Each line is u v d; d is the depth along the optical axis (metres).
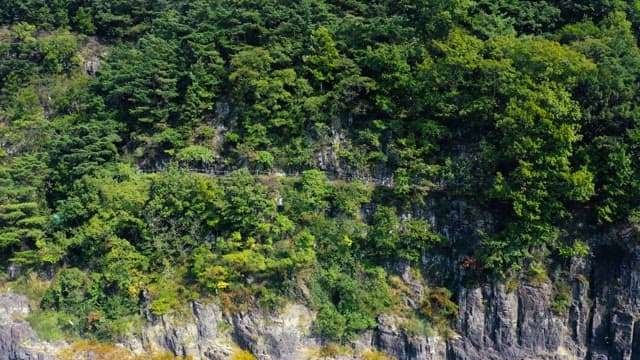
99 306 68.25
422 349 64.94
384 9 78.25
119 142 78.88
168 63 79.50
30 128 81.81
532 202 62.81
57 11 100.25
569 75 64.81
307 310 66.38
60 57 92.38
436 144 69.94
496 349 64.94
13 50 92.38
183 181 70.00
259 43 78.50
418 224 67.12
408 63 72.88
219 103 77.88
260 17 78.25
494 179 65.69
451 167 68.38
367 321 65.69
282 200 70.19
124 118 80.00
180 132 76.88
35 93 87.88
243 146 73.81
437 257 68.06
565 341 64.94
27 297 70.50
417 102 70.38
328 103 73.31
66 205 71.94
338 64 73.31
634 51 70.38
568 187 62.38
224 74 77.31
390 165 71.69
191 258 68.44
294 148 73.56
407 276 67.69
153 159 77.69
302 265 66.38
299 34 77.12
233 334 66.44
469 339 65.25
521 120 62.84
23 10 99.94
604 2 77.88
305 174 70.94
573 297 65.38
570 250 64.88
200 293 67.12
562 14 80.50
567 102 63.19
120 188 71.12
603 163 63.72
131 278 67.38
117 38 99.62
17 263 72.44
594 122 64.50
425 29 75.44
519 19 78.88
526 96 63.84
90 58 95.19
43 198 75.19
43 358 66.62
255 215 67.75
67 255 71.88
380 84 72.31
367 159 71.81
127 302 67.69
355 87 71.94
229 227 68.88
